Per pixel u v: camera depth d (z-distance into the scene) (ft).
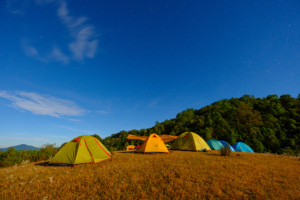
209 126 182.80
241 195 13.56
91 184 16.79
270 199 12.93
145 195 13.85
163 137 61.87
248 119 201.98
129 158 31.35
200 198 13.11
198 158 30.42
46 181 17.88
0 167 28.27
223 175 18.65
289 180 17.72
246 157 33.14
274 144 124.77
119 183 16.67
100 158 28.43
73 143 28.45
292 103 249.96
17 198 13.94
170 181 16.87
